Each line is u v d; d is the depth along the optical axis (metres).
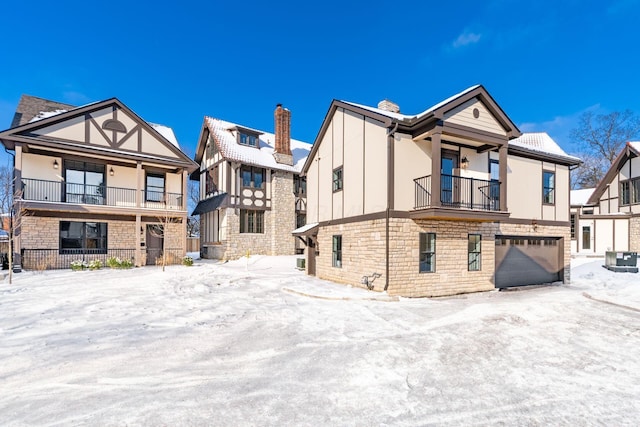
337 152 12.96
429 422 3.38
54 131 15.61
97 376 4.32
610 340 5.99
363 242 11.14
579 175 37.28
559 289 12.09
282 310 8.02
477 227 11.52
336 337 6.06
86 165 17.16
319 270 13.91
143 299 8.80
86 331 6.08
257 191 23.34
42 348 5.20
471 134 10.48
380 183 10.55
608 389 4.14
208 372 4.50
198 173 26.72
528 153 13.01
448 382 4.27
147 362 4.79
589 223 23.28
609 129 35.28
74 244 16.62
